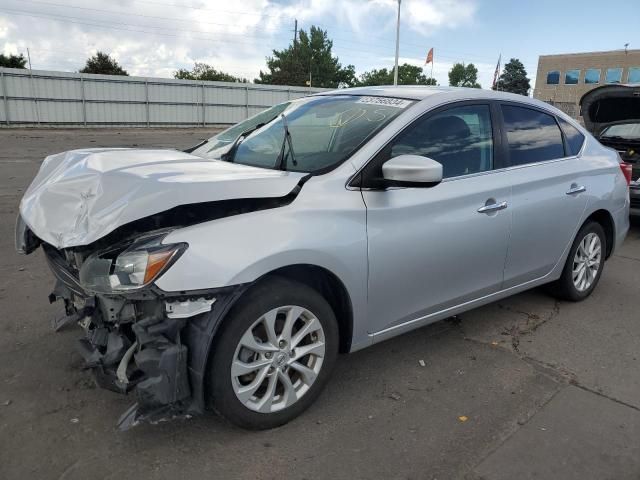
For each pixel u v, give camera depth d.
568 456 2.63
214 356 2.50
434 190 3.25
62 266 2.93
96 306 2.57
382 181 2.96
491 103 3.76
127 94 30.92
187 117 33.31
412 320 3.31
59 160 3.38
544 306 4.59
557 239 4.17
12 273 5.01
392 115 3.27
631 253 6.52
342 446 2.67
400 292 3.15
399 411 2.99
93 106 30.05
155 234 2.46
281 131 3.59
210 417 2.88
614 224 4.76
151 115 32.03
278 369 2.72
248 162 3.37
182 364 2.42
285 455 2.59
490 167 3.65
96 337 2.58
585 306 4.62
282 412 2.78
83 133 25.69
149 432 2.73
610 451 2.67
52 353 3.50
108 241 2.54
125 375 2.51
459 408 3.03
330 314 2.87
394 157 3.06
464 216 3.38
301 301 2.72
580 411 3.02
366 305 3.00
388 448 2.66
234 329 2.52
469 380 3.34
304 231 2.67
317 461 2.56
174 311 2.38
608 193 4.58
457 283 3.47
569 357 3.68
